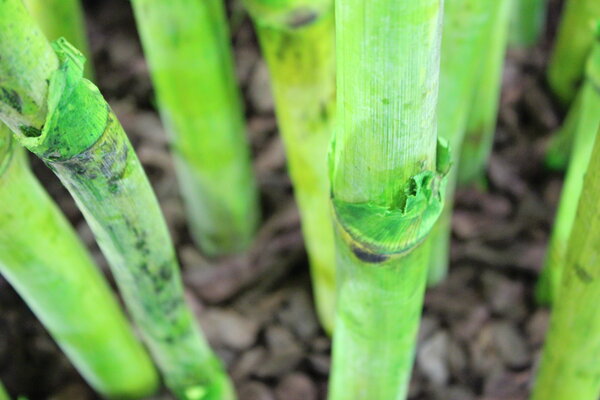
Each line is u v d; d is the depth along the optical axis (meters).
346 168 0.29
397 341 0.34
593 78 0.37
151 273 0.34
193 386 0.41
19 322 0.48
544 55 0.56
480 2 0.36
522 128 0.54
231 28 0.59
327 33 0.36
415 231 0.30
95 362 0.40
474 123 0.48
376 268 0.31
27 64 0.27
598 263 0.32
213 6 0.40
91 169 0.29
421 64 0.27
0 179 0.32
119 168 0.30
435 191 0.30
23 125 0.27
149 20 0.40
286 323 0.48
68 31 0.46
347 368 0.36
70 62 0.27
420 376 0.47
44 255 0.34
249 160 0.48
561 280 0.34
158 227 0.32
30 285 0.35
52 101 0.27
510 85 0.55
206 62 0.41
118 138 0.29
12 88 0.27
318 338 0.48
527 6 0.53
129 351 0.41
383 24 0.26
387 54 0.27
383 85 0.27
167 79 0.42
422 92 0.27
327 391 0.47
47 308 0.37
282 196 0.52
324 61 0.36
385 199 0.29
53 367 0.47
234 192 0.47
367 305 0.33
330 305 0.45
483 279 0.49
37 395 0.47
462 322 0.48
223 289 0.49
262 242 0.50
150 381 0.43
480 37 0.37
